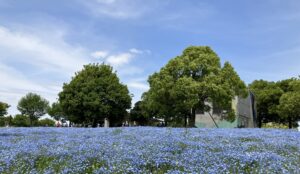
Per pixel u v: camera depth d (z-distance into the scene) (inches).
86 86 1939.0
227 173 330.3
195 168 345.4
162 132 792.9
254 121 2753.4
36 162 398.0
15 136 745.6
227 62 1514.5
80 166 362.6
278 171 344.5
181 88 1421.0
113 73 2078.0
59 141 597.9
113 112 1988.2
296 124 3014.3
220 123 2150.6
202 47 1577.3
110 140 591.5
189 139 627.5
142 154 411.8
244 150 482.0
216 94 1408.7
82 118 1994.3
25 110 3762.3
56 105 3299.7
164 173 331.3
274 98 2797.7
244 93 1545.3
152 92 1573.6
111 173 335.3
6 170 353.4
